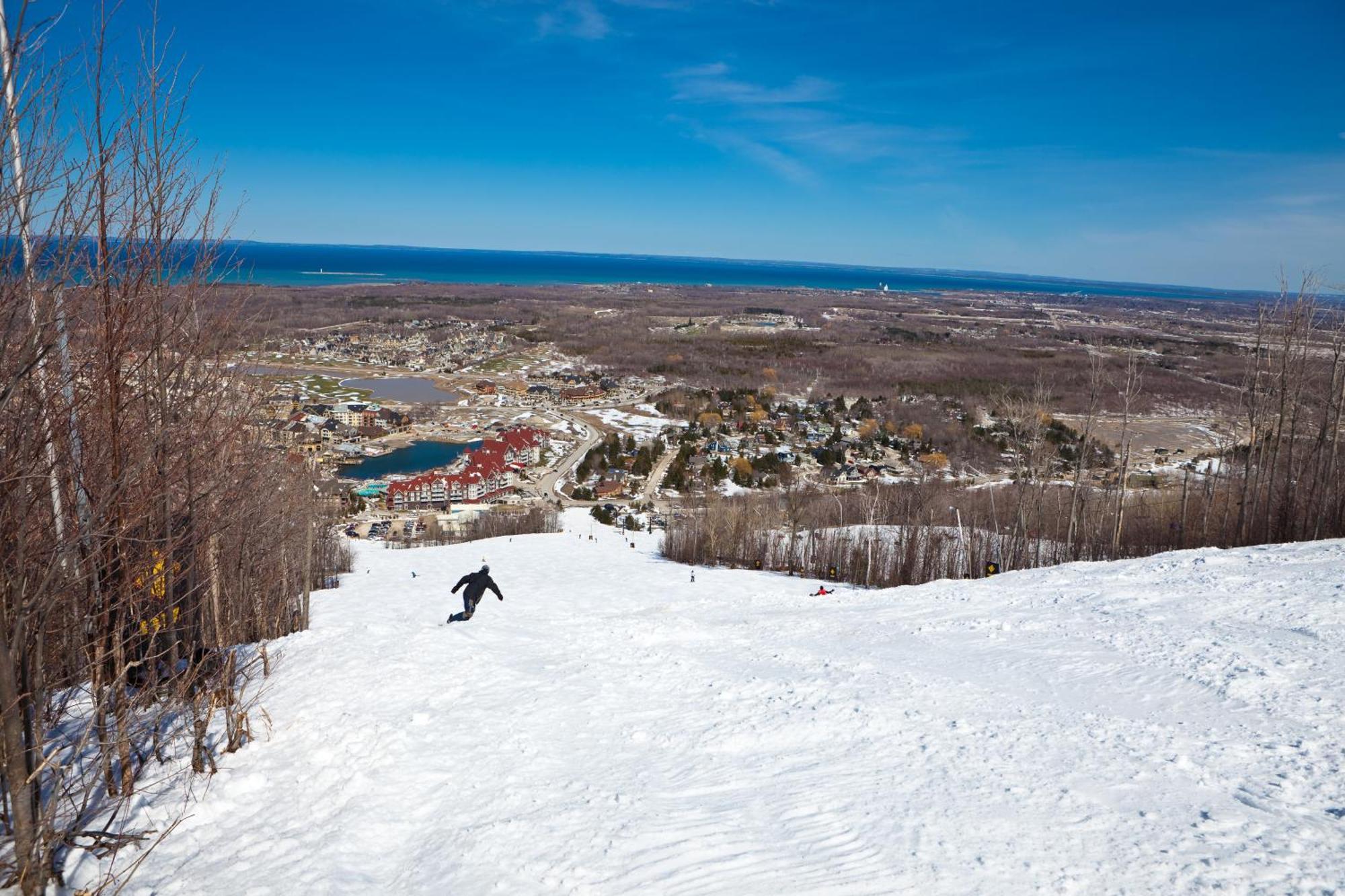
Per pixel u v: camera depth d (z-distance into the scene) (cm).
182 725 1187
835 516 7162
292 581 2986
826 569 5428
